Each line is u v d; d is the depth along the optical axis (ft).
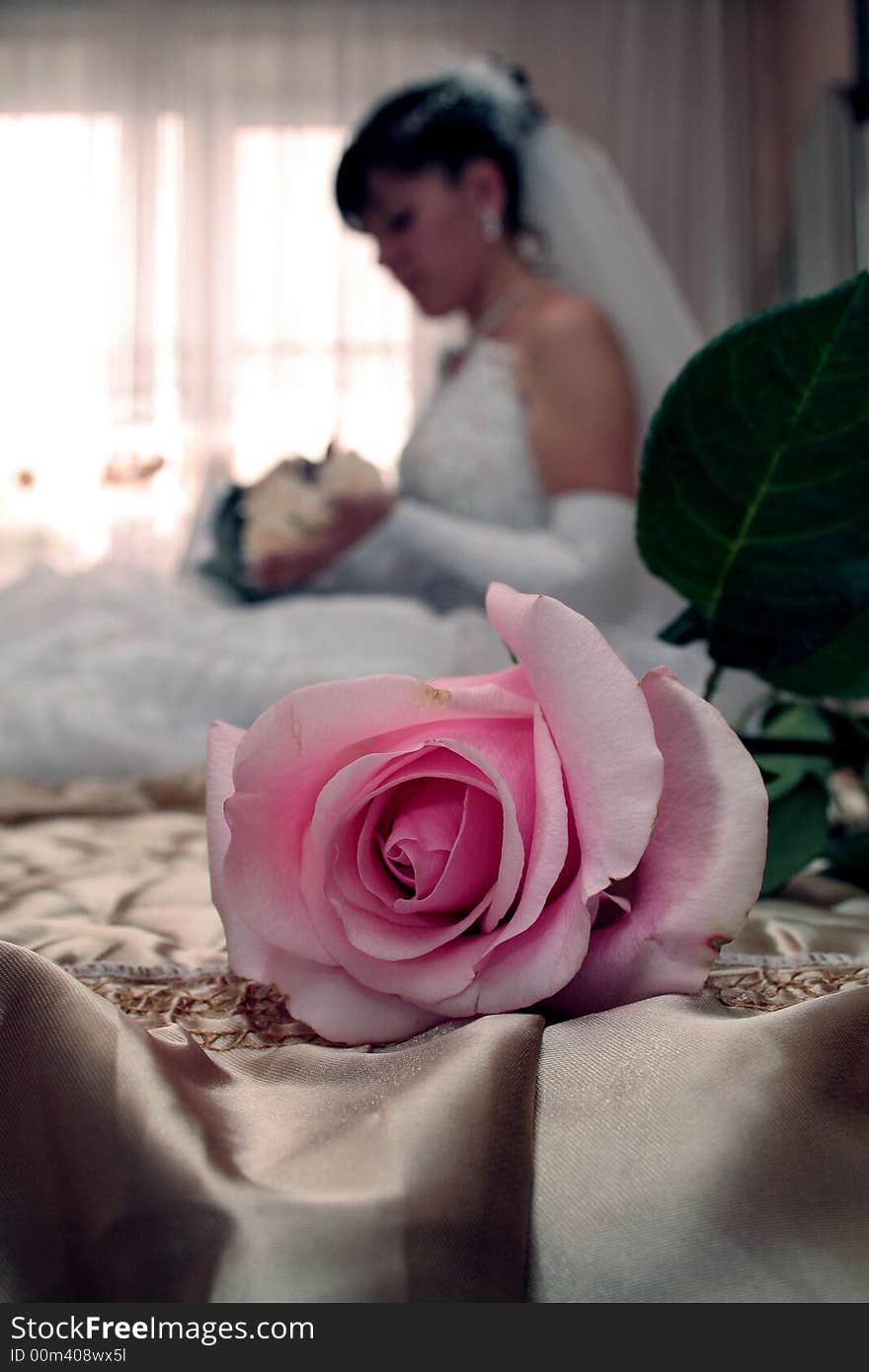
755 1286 0.72
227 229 10.59
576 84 10.59
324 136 10.60
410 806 0.98
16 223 10.78
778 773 1.43
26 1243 0.77
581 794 0.90
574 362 5.01
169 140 10.71
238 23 10.69
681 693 0.95
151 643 3.66
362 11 10.64
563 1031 0.93
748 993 1.08
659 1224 0.75
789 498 1.20
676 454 1.21
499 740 0.97
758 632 1.28
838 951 1.21
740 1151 0.77
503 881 0.90
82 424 10.61
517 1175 0.78
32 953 0.91
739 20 10.79
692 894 0.94
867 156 7.57
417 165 5.45
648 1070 0.86
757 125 10.76
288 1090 0.91
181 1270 0.72
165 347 10.47
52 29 10.89
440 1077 0.84
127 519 8.35
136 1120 0.80
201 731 3.33
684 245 10.51
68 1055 0.84
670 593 4.77
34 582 4.33
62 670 3.52
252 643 3.73
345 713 0.94
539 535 4.93
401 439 10.14
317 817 0.92
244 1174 0.77
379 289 10.27
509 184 5.55
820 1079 0.82
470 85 5.56
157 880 1.68
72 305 10.70
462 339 9.78
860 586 1.23
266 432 10.37
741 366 1.15
